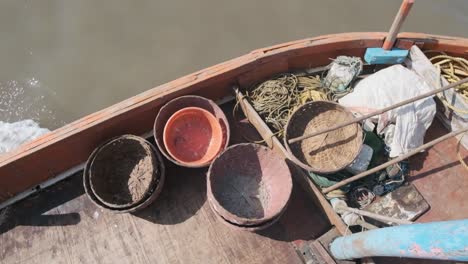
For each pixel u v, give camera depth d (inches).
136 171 70.1
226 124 70.0
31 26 120.0
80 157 70.2
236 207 67.6
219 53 118.6
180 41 119.6
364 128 73.2
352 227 65.9
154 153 67.5
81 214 68.2
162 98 69.1
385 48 77.5
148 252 65.6
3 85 112.3
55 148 65.0
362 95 74.7
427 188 72.3
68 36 119.1
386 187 71.1
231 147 66.0
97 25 120.9
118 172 70.6
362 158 70.7
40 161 65.4
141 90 112.7
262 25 122.5
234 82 75.5
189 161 71.8
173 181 71.2
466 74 80.0
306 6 125.1
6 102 110.4
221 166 67.8
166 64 116.5
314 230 67.5
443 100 76.0
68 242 66.1
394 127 72.9
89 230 67.1
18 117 108.7
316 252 63.0
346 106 75.0
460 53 82.0
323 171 64.4
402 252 43.4
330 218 66.3
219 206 60.7
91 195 64.3
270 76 78.4
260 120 72.1
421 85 75.0
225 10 124.4
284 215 68.6
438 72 76.0
